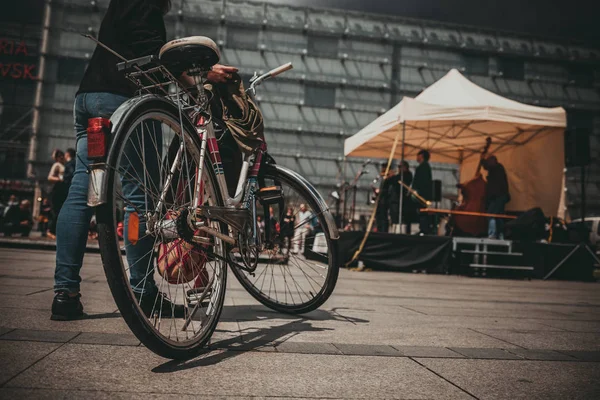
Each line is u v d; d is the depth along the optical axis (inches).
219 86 86.8
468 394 48.6
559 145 365.1
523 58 1539.1
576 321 106.9
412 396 47.2
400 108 309.1
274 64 1448.1
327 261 94.3
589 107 1549.0
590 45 1555.1
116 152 52.1
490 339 79.4
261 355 59.8
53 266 171.3
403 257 284.0
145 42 73.3
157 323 66.6
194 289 65.8
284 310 96.2
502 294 174.7
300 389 47.5
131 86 75.3
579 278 296.2
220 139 85.5
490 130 370.9
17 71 1440.7
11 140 1429.6
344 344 68.9
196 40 66.3
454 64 1515.7
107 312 81.0
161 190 63.2
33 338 59.7
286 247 98.0
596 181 1487.5
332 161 1449.3
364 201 1353.3
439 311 114.7
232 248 75.4
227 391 45.5
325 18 1471.5
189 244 65.2
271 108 1438.2
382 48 1494.8
